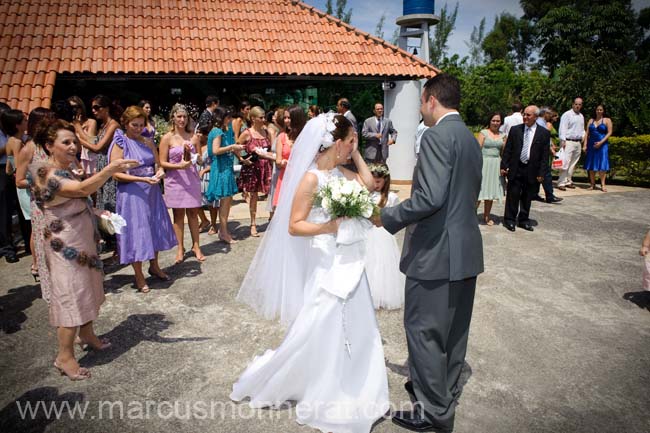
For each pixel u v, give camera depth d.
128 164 3.14
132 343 3.95
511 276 5.60
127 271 5.72
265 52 11.19
